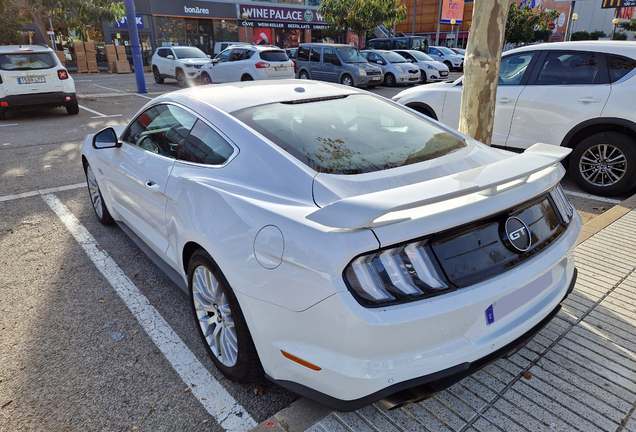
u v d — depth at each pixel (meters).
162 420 2.11
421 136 2.54
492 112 4.33
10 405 2.20
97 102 13.30
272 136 2.28
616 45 4.99
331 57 16.80
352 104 2.82
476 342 1.77
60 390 2.30
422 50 25.09
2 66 9.90
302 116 2.52
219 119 2.48
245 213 1.99
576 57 5.20
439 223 1.65
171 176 2.63
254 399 2.24
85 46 24.75
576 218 2.36
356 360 1.64
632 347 2.49
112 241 4.11
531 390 2.19
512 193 1.87
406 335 1.62
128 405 2.20
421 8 47.44
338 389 1.68
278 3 32.00
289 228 1.79
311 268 1.67
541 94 5.36
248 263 1.91
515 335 1.89
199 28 29.50
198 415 2.14
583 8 49.72
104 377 2.40
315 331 1.71
